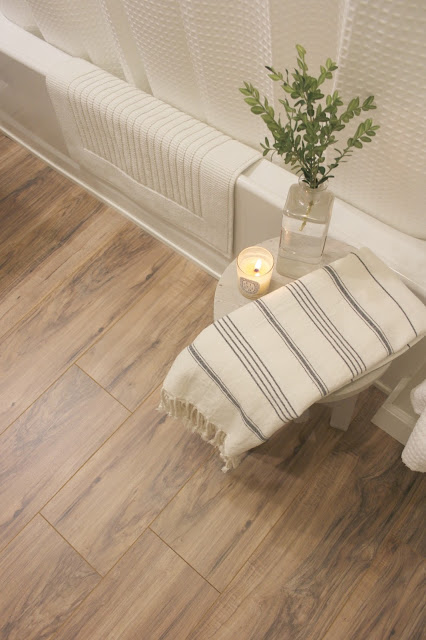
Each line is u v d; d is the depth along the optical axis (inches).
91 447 50.3
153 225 61.0
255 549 45.7
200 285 59.0
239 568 45.0
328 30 34.2
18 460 49.9
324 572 44.6
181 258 60.9
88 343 55.8
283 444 49.9
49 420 51.8
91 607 44.0
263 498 47.6
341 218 42.4
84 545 46.2
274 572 44.8
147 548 45.9
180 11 38.6
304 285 36.0
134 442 50.4
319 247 36.9
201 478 48.6
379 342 34.5
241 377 34.0
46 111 58.5
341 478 48.3
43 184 67.8
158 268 60.2
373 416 50.5
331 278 36.3
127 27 45.7
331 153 39.9
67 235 63.2
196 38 39.0
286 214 35.0
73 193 66.7
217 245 53.3
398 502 47.2
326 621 42.9
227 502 47.6
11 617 43.8
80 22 49.1
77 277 60.1
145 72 51.4
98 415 51.9
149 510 47.4
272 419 33.8
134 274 59.9
